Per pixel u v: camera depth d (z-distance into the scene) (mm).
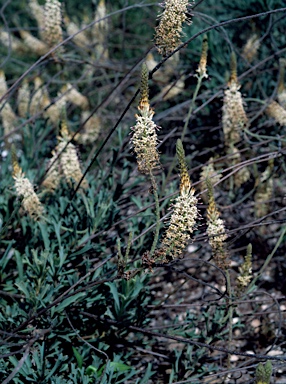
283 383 1288
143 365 1344
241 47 1867
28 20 2748
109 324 1301
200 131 1810
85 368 1272
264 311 1350
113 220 1380
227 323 1306
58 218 1396
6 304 1307
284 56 1748
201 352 1271
